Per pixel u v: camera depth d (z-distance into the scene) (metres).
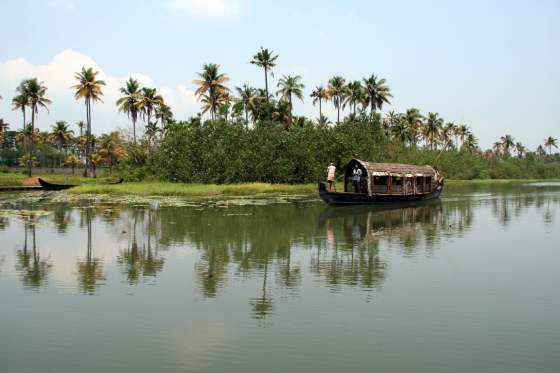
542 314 9.47
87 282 11.66
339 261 13.93
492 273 12.63
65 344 8.05
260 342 8.08
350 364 7.30
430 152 87.38
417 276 12.26
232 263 13.62
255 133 49.28
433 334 8.45
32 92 68.62
